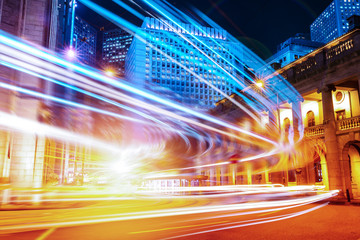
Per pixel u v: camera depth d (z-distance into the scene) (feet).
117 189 118.62
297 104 89.45
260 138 109.09
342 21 515.09
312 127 83.92
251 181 111.14
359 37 68.54
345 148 72.59
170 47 438.81
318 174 85.35
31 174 64.69
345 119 73.00
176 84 426.51
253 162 111.65
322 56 79.05
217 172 130.31
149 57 426.51
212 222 31.89
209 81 441.68
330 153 74.38
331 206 53.98
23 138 65.10
